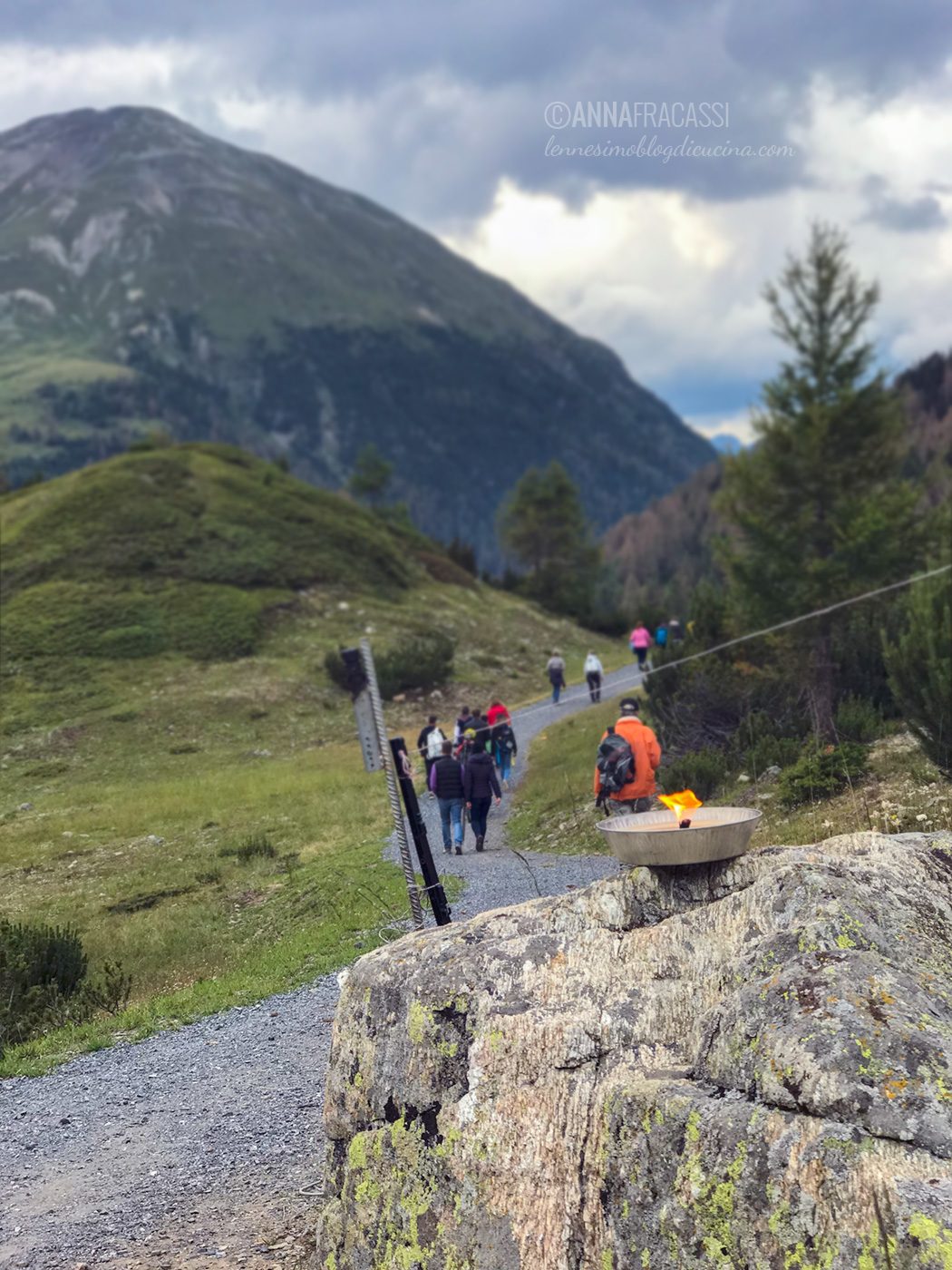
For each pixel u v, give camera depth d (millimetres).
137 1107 8234
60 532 51406
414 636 47188
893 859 3486
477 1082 3443
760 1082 2660
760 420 20266
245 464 64125
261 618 46344
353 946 12039
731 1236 2529
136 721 36219
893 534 19312
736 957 3141
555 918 3738
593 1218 2996
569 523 77812
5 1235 6137
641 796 10711
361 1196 3699
